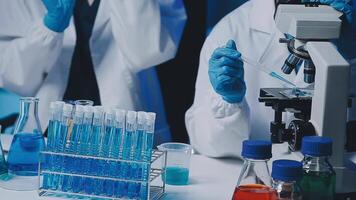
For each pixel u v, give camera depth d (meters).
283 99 1.38
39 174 1.35
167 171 1.48
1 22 2.64
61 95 2.64
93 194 1.31
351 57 2.02
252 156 1.12
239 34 2.15
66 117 1.32
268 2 2.13
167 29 2.54
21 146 1.43
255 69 2.07
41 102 2.63
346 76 1.26
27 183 1.42
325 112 1.27
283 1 1.45
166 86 2.68
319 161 1.18
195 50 2.62
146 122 1.26
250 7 2.24
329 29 1.35
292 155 1.35
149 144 1.27
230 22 2.21
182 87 2.67
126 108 2.58
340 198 1.26
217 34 2.17
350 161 1.48
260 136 2.05
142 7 2.46
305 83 1.59
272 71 1.85
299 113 1.40
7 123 2.75
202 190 1.44
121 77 2.58
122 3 2.49
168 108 2.69
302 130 1.29
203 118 1.89
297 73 1.76
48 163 1.33
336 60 1.27
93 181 1.31
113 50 2.60
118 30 2.49
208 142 1.82
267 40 2.11
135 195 1.28
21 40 2.60
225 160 1.78
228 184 1.50
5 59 2.62
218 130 1.79
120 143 1.28
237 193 1.09
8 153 1.54
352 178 1.36
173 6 2.57
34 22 2.61
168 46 2.53
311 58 1.34
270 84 2.04
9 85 2.67
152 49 2.49
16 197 1.33
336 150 1.29
